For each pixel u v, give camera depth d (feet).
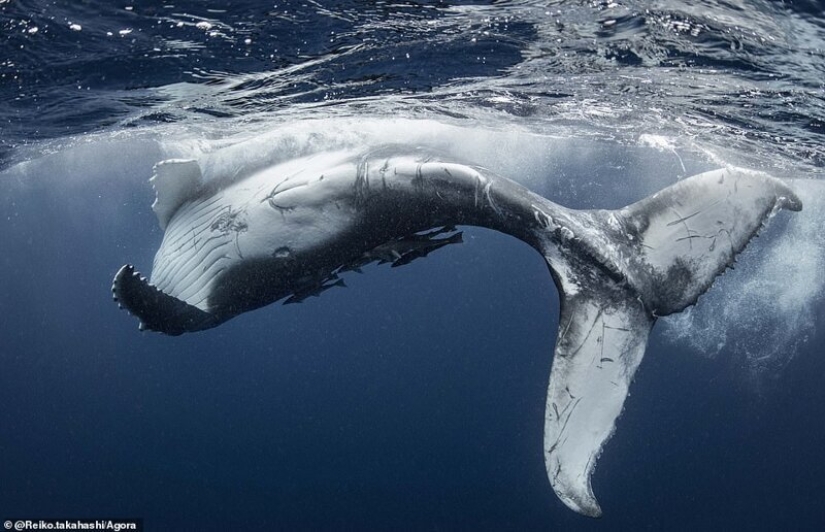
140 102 36.91
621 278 17.79
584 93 37.70
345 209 19.56
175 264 21.30
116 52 30.14
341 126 22.39
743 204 18.90
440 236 20.17
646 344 17.80
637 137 50.01
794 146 44.37
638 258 18.12
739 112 38.91
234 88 34.71
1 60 30.66
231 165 21.74
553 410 16.94
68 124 42.09
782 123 39.75
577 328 17.52
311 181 19.89
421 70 33.24
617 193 74.84
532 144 54.34
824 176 53.21
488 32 29.12
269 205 20.03
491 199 18.47
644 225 18.51
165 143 46.88
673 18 27.89
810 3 26.22
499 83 35.55
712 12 27.25
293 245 19.75
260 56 30.78
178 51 30.17
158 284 21.56
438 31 28.91
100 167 64.13
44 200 85.30
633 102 39.32
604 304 17.72
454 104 39.47
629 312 17.78
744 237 18.79
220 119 38.91
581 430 16.89
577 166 65.41
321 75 33.35
